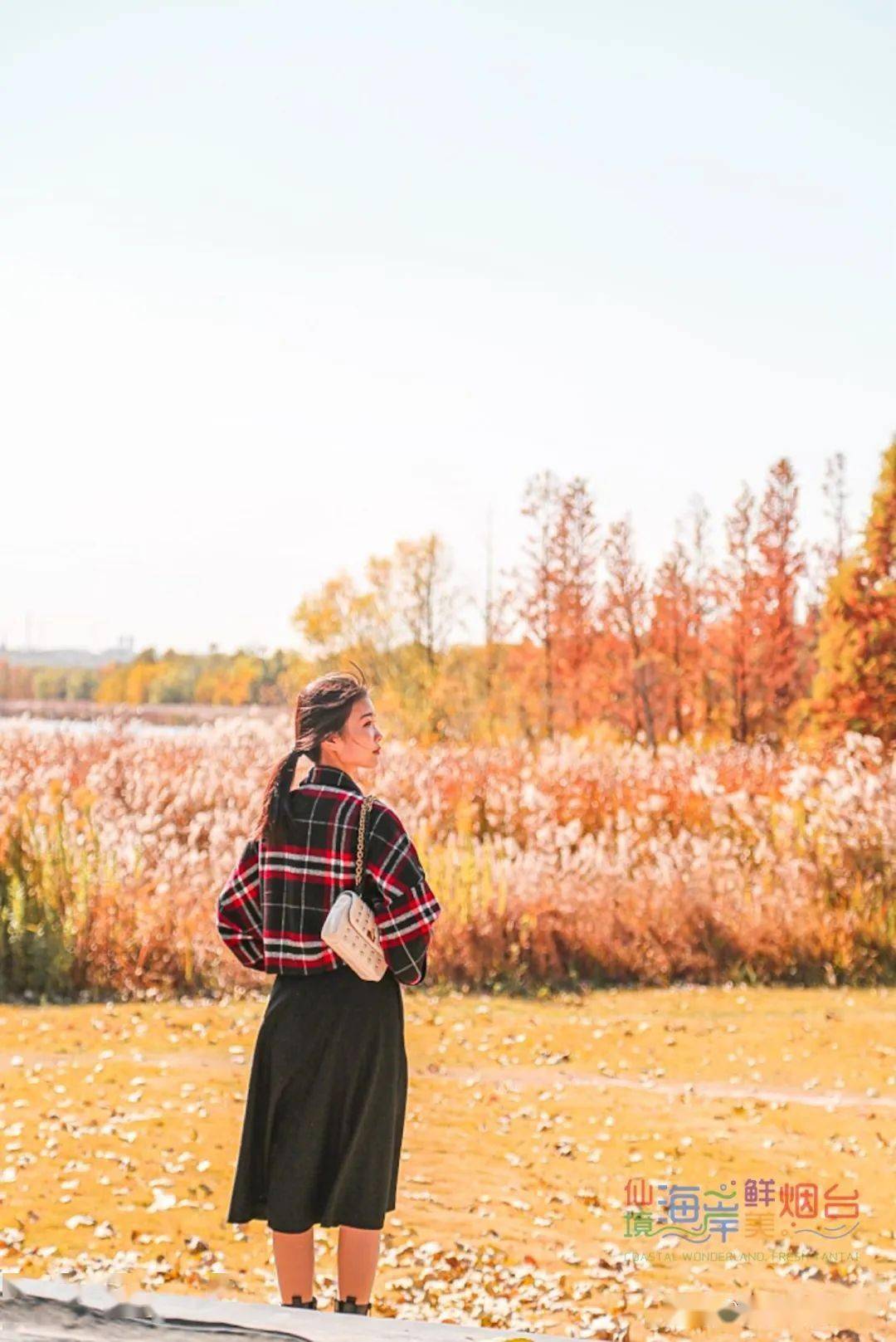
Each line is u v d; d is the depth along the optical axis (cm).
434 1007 969
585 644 3672
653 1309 454
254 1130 361
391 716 3456
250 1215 361
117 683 4969
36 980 982
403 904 355
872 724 2359
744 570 3494
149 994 980
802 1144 652
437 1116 688
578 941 1084
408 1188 578
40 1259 480
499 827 1366
